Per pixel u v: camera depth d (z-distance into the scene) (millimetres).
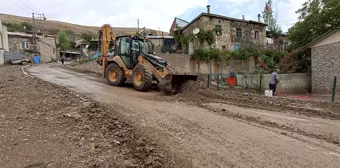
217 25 24188
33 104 6008
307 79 16562
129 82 11945
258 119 5879
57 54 50438
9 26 53844
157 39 26750
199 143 3965
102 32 12289
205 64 20656
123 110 5984
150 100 7684
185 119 5445
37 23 62594
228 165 3197
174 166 3119
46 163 2961
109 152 3387
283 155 3588
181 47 25109
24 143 3535
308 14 19547
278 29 35344
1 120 4539
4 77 11656
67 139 3781
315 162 3381
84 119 4910
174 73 9492
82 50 49406
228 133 4566
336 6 16719
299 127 5332
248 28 26266
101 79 13398
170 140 4043
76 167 2887
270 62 22391
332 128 5328
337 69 14234
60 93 7754
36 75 13977
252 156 3512
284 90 15562
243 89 13391
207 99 8492
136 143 3811
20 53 31484
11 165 2879
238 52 22297
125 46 10961
